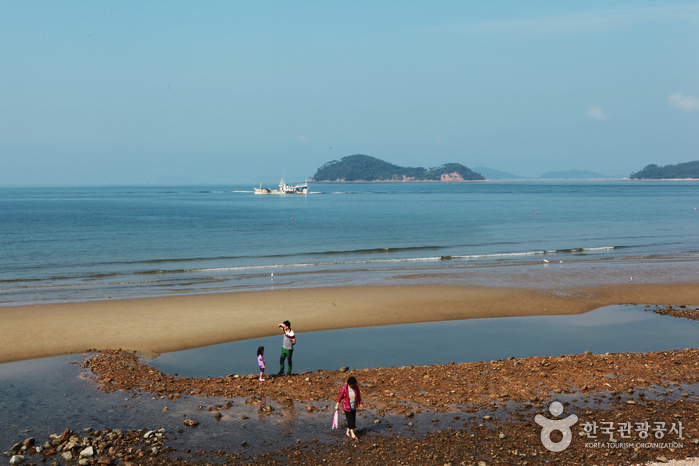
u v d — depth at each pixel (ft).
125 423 37.14
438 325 72.18
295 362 55.21
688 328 70.44
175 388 44.60
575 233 204.33
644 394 42.47
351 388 34.86
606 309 81.92
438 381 46.03
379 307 79.87
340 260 135.95
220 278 107.76
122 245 169.68
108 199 655.76
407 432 35.55
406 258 138.10
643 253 145.59
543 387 44.29
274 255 147.23
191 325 68.13
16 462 30.71
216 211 392.88
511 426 36.32
